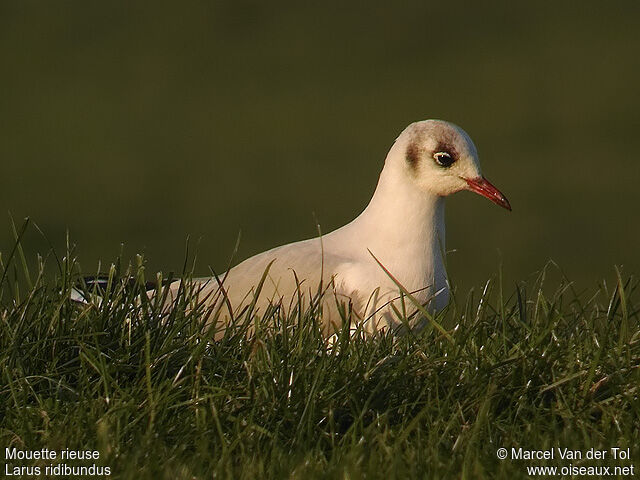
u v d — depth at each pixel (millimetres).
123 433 6309
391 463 6004
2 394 6609
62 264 7754
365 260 8078
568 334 7371
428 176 8086
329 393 6676
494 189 8086
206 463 6145
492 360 6969
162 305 7219
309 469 5945
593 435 6453
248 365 6754
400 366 6746
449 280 7770
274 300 8000
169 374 6840
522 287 7871
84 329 7035
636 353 7027
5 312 7039
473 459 6086
